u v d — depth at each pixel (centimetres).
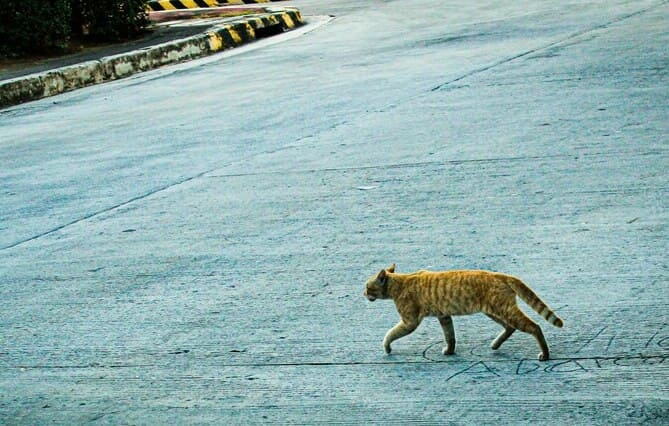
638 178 1081
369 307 798
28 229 1166
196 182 1302
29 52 2905
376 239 970
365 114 1642
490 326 730
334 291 840
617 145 1234
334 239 987
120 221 1151
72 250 1053
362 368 682
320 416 618
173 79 2466
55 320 841
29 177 1470
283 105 1839
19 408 675
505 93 1678
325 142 1456
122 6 3131
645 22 2394
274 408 636
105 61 2639
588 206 1002
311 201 1141
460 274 668
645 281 786
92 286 923
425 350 700
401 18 3189
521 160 1215
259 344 742
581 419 580
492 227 967
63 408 667
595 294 770
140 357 741
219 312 819
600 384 620
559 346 680
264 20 3253
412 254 912
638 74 1711
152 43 2994
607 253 860
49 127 1942
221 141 1565
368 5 3759
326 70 2255
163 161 1466
